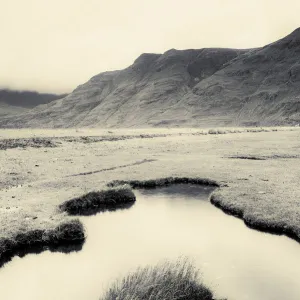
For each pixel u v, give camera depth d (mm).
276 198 23906
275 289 12125
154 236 18031
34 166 38656
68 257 15844
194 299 11047
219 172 34875
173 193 28156
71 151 55094
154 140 81750
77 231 17906
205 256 15164
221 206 23688
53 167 38375
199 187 30359
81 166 39250
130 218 21531
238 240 17250
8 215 20094
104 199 25016
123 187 26734
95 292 12312
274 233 18422
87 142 73875
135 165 40031
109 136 92375
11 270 14609
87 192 25281
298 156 45969
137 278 10953
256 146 60469
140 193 28391
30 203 23125
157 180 31438
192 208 23656
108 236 18172
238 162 41719
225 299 11312
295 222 18562
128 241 17344
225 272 13422
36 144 63031
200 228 19359
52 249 16953
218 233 18406
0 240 16516
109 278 13250
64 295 12172
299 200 23266
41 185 28953
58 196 25016
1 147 56938
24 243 17188
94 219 21578
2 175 32812
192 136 98000
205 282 12461
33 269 14539
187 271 11562
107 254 15688
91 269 14148
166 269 11328
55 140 70750
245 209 21641
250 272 13461
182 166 39062
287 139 76062
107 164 40938
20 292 12508
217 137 89938
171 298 10352
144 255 15430
